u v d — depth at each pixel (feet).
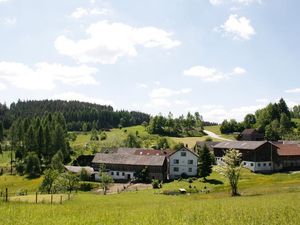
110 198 232.53
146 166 376.68
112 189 322.96
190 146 619.26
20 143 523.29
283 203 148.25
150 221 102.01
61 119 563.07
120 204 180.65
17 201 173.17
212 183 328.70
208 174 345.31
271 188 250.16
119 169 392.88
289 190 232.53
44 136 471.21
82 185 327.67
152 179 364.99
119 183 363.97
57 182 281.13
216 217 108.88
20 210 130.00
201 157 347.97
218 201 177.78
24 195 245.24
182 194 268.41
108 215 117.19
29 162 401.08
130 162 388.78
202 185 319.27
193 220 103.81
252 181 313.32
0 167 450.71
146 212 125.59
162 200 219.61
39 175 390.42
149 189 307.99
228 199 192.95
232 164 245.86
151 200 219.41
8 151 576.61
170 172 395.14
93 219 107.14
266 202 156.25
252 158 415.03
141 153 451.12
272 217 106.42
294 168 425.69
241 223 96.53
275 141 613.52
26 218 108.27
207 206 146.51
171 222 99.60
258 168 413.80
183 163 393.91
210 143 553.64
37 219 107.04
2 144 620.90
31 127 476.13
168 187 312.71
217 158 469.98
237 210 126.31
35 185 344.49
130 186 335.06
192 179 351.87
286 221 99.25
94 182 359.46
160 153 445.78
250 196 213.46
